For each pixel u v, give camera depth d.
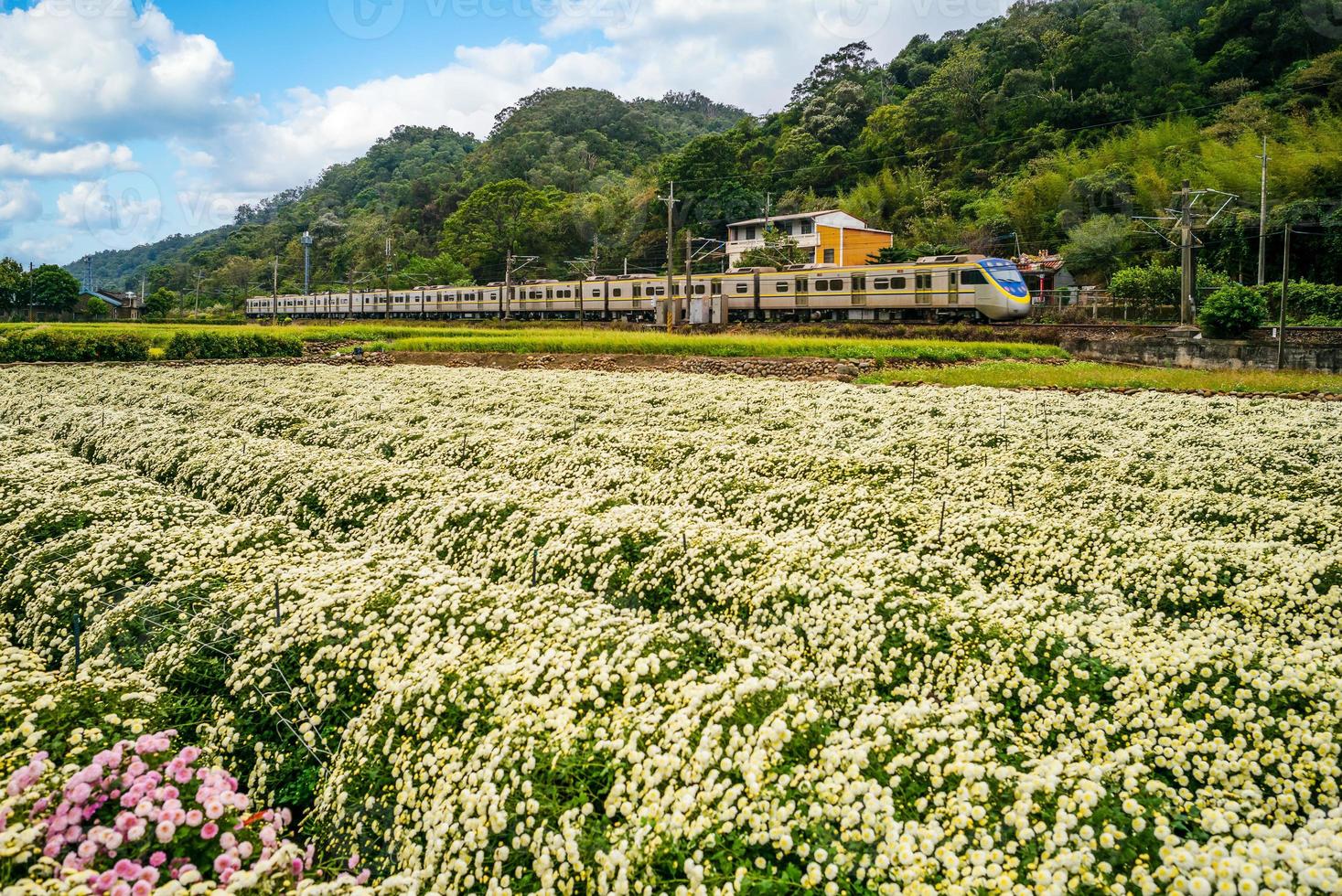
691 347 35.53
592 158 129.25
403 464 13.37
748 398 20.92
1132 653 5.55
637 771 4.16
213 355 38.09
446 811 4.16
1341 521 9.20
